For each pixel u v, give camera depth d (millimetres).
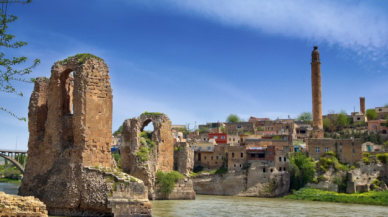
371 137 155000
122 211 45875
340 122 184750
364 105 199750
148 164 88062
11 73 34750
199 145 137875
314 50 165625
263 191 119625
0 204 39031
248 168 124188
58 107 53688
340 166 121188
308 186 119375
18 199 40531
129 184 47062
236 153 127938
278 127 184750
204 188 125438
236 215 68375
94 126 49844
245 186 122562
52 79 53875
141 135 95750
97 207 46219
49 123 53812
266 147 130125
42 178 52531
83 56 51500
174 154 125750
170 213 66938
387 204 99375
